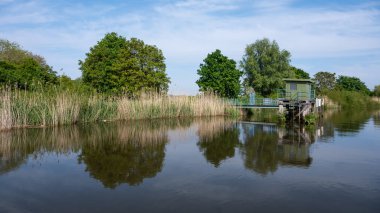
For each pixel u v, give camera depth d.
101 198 9.18
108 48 39.72
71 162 13.52
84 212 8.16
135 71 37.09
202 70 48.09
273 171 12.17
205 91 44.88
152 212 8.16
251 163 13.49
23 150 15.91
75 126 25.11
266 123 32.12
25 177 11.27
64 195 9.43
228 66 49.19
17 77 34.69
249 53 61.50
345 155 15.17
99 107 29.27
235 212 8.17
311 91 39.78
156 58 40.34
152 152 15.77
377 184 10.51
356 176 11.48
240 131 24.69
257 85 59.41
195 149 16.67
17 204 8.73
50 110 24.47
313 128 27.05
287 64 60.22
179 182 10.71
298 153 15.63
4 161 13.65
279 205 8.66
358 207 8.53
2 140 18.44
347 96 72.50
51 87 27.66
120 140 19.25
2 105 22.08
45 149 16.20
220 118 37.06
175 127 26.59
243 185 10.38
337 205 8.67
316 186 10.30
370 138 20.64
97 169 12.41
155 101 34.47
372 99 84.94
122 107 31.41
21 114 23.02
